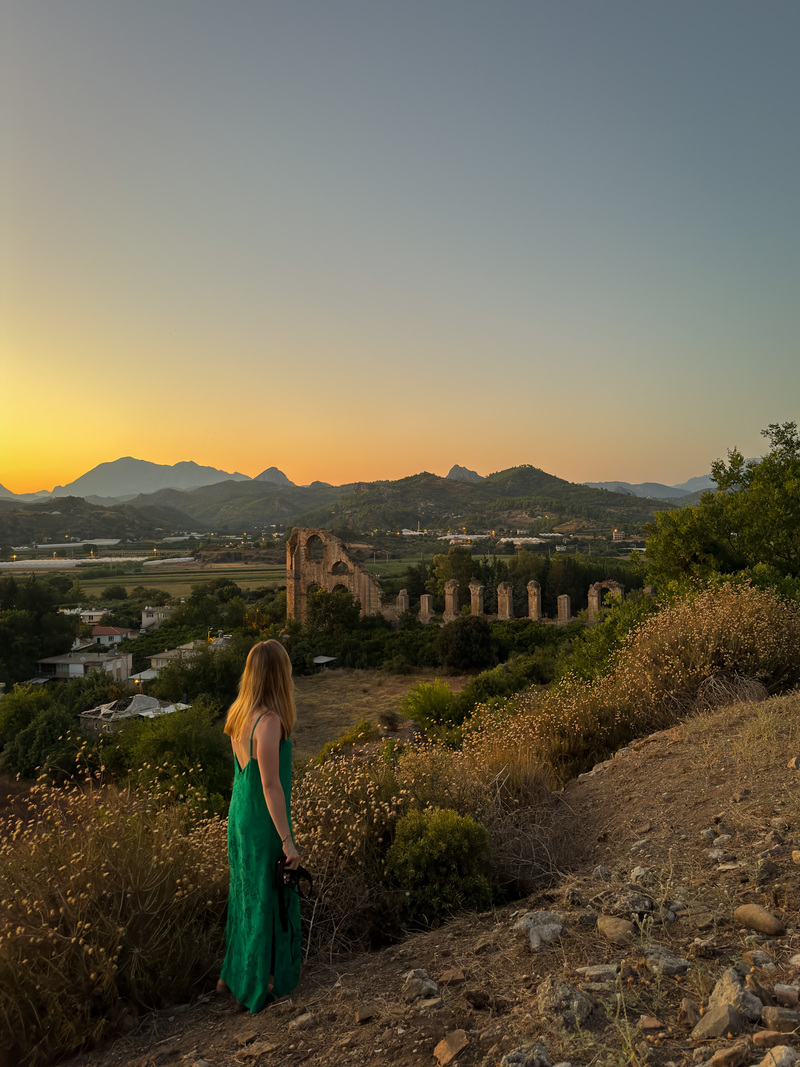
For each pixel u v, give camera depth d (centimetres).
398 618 5816
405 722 2769
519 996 247
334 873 402
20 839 361
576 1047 199
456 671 4400
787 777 457
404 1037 236
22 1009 300
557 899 351
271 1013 289
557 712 788
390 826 459
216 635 6738
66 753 2442
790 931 259
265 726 307
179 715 2156
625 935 274
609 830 458
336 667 4822
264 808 310
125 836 366
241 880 312
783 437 1814
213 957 345
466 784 511
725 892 305
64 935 314
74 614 7225
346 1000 282
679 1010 216
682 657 832
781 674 812
